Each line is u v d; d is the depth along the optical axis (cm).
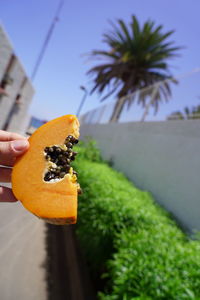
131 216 56
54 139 21
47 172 20
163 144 127
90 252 60
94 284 58
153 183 120
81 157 154
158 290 30
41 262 61
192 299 29
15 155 21
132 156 159
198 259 38
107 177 93
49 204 19
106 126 246
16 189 20
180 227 84
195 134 103
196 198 87
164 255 38
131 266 35
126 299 31
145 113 166
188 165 100
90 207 65
